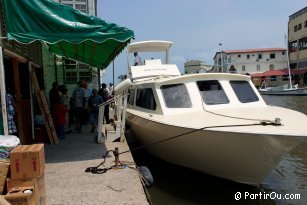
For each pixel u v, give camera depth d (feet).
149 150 32.45
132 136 38.68
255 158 22.44
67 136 36.27
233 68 240.73
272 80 214.48
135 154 35.68
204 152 24.43
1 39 22.35
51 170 23.18
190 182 27.61
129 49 44.80
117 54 35.96
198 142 23.99
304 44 182.70
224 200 24.29
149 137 30.27
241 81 30.63
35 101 35.42
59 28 22.45
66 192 18.95
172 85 29.09
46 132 33.14
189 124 24.04
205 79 29.50
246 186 25.00
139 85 33.78
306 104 106.01
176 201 24.16
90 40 22.81
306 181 28.78
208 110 27.61
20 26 22.09
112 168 23.15
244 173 23.88
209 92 28.94
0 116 23.18
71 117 45.88
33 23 22.22
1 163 14.97
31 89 32.83
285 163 34.68
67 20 22.59
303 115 25.44
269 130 20.93
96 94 40.01
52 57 49.14
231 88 29.53
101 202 17.53
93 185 20.02
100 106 32.32
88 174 22.13
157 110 28.35
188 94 28.48
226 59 241.96
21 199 13.35
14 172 14.67
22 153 14.73
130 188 19.47
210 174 25.91
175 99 28.37
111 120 44.47
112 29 23.22
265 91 159.33
